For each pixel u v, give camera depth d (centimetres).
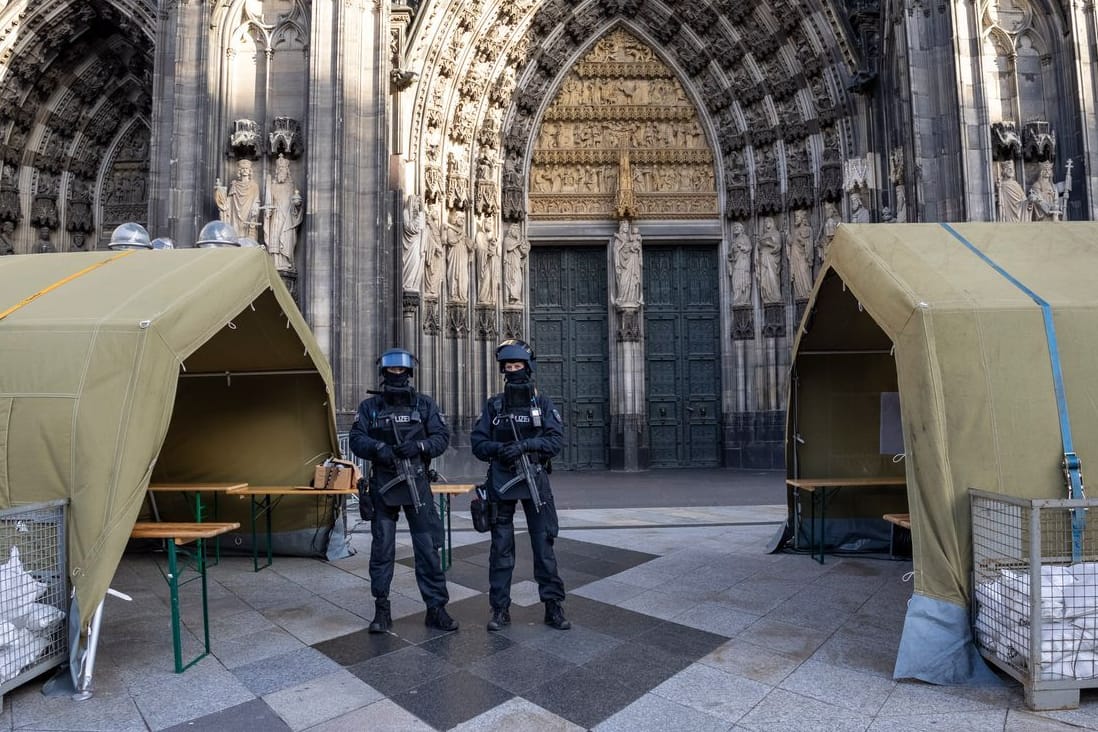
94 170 2025
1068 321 467
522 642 523
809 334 753
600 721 391
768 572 732
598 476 1811
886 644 511
